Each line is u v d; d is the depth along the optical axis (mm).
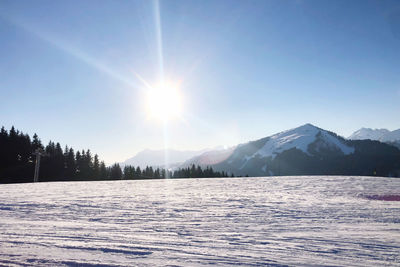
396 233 7203
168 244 5656
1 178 68812
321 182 31062
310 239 6441
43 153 63875
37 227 7547
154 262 4281
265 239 6430
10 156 73312
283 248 5508
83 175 81062
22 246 5176
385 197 17578
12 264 4035
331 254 5059
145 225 8273
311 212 11242
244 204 14070
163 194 19922
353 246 5715
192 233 7113
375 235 6934
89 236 6324
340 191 21672
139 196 18312
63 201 15039
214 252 5055
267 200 15969
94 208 12320
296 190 22859
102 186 30000
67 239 5922
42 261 4191
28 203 14031
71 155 81250
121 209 12055
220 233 7148
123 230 7340
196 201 15383
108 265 4059
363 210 11758
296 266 4289
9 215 10141
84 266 3990
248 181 35312
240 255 4883
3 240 5738
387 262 4578
